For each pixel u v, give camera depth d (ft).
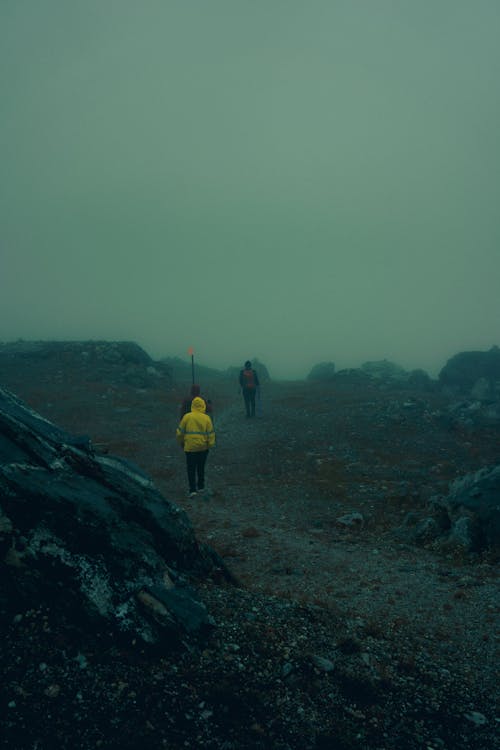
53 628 13.00
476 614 19.17
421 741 11.97
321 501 35.53
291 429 56.65
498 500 27.48
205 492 36.50
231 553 25.40
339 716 12.49
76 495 15.15
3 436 15.98
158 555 15.71
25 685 11.43
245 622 15.65
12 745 10.00
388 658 15.55
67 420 58.44
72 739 10.38
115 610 13.57
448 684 14.52
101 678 12.00
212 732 11.25
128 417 61.57
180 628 13.82
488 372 90.48
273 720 11.95
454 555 25.46
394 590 21.40
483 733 12.46
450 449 48.19
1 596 13.29
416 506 33.78
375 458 45.65
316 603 19.31
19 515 13.83
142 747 10.43
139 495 17.54
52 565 13.69
